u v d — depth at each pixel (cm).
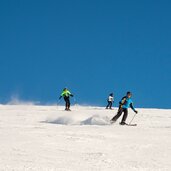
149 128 1759
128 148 1091
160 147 1125
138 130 1631
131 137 1352
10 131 1405
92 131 1506
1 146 1031
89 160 884
